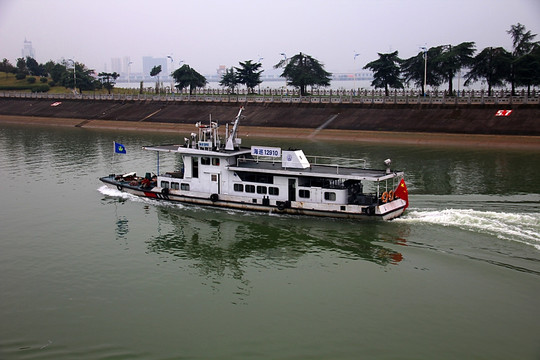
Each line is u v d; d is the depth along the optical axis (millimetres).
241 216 44188
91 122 130875
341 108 108625
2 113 152250
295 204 43094
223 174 45938
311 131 102188
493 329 26047
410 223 40406
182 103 130875
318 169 44844
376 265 33844
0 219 44125
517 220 40344
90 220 43906
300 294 30250
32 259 35500
